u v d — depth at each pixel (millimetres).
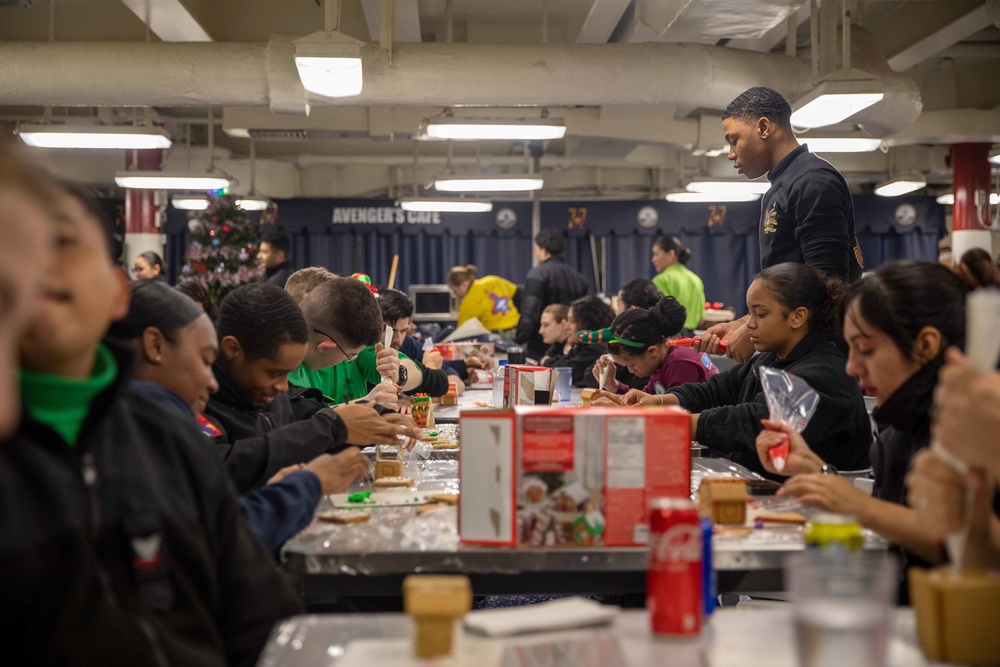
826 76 5234
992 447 1039
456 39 8633
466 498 1612
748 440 2451
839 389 2457
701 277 12984
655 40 6879
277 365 2225
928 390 1611
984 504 1114
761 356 2930
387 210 12805
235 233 7820
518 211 12930
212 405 2229
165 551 1218
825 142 6934
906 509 1555
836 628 892
